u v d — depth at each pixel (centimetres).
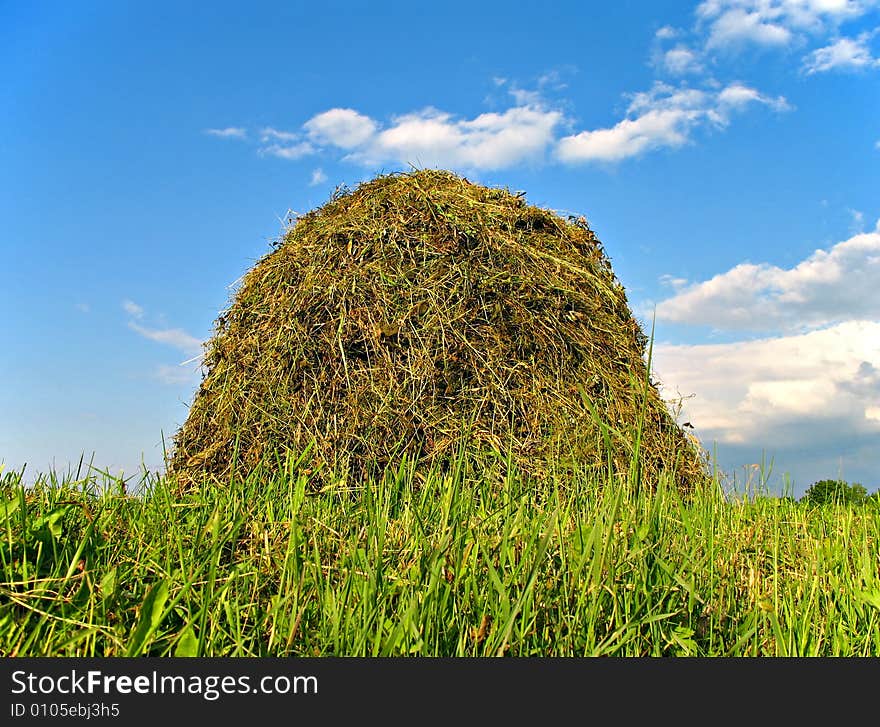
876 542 301
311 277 447
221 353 475
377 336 417
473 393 408
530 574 204
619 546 218
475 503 283
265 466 389
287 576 214
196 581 226
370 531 227
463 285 434
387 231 458
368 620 192
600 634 205
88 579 212
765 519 318
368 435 396
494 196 509
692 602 223
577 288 467
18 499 252
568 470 368
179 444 471
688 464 437
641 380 451
